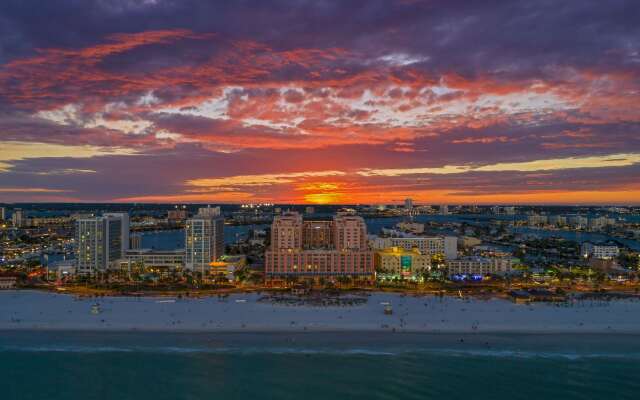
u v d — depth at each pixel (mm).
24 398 155500
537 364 183375
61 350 194875
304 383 166625
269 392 160125
